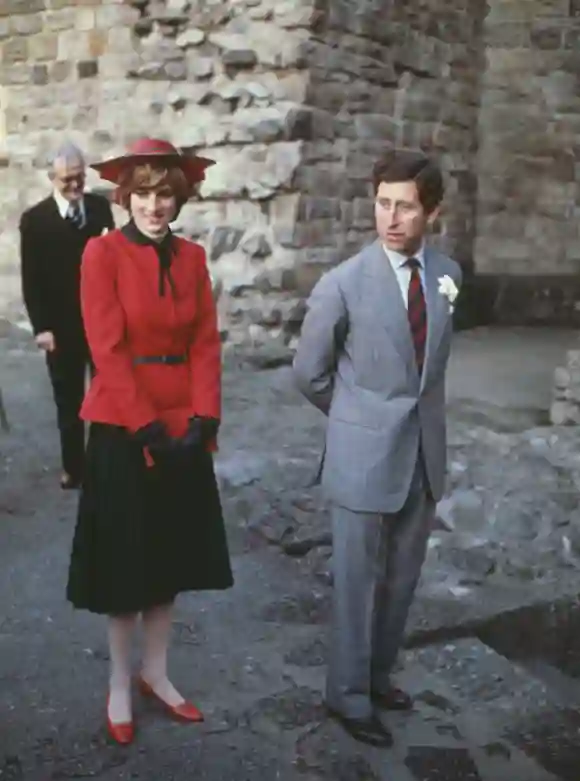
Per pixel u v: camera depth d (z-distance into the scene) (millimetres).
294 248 9531
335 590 3205
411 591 3307
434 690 3629
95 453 3078
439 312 3129
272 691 3541
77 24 10312
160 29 9914
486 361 9883
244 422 7109
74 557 3119
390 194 3008
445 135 11398
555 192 12461
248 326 9625
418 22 10711
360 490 3094
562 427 6973
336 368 3189
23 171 10789
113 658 3219
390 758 3158
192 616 4113
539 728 3420
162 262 3078
